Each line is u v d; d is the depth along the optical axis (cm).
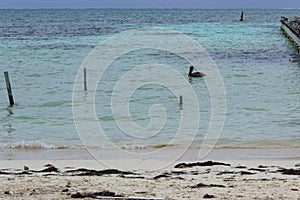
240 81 3806
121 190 1153
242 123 2409
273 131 2245
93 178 1328
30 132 2284
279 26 11519
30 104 3008
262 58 5334
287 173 1434
